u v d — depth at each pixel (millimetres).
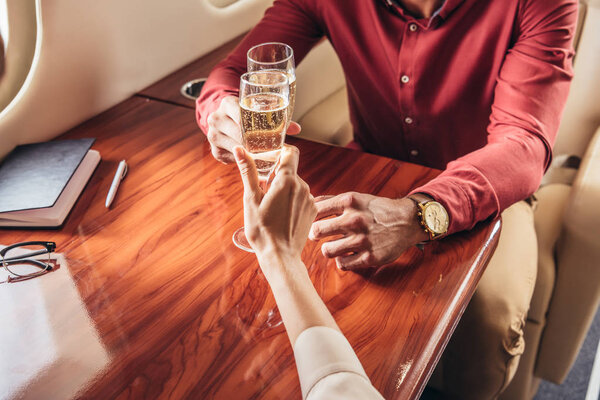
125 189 1142
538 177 1107
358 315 845
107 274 920
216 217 1057
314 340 644
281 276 698
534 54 1213
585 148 1662
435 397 1681
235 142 1141
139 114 1456
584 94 1609
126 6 1457
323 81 2037
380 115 1578
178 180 1170
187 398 709
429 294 887
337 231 951
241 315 838
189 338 800
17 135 1239
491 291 1316
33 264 943
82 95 1389
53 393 719
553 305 1536
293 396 708
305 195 741
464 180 1042
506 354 1310
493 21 1272
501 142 1130
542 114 1178
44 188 1054
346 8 1439
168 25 1629
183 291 885
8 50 1300
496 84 1339
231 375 741
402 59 1394
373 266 948
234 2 1952
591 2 1548
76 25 1319
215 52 1856
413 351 782
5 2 1262
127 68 1518
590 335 2006
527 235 1460
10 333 810
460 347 1368
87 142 1208
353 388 593
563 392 1782
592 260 1432
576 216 1419
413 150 1582
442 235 982
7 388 727
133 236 1010
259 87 869
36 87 1258
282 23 1518
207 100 1286
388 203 977
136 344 791
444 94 1410
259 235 722
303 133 1885
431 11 1340
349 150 1281
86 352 778
